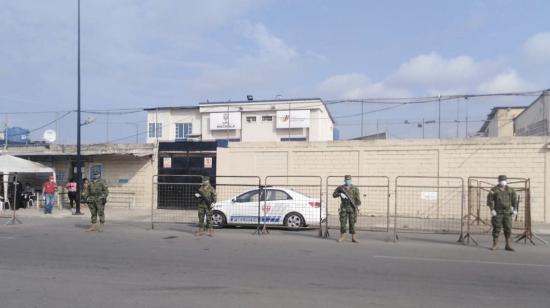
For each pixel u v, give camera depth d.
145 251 11.80
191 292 7.64
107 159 27.31
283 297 7.34
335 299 7.24
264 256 11.12
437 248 12.92
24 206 26.38
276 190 17.58
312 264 10.12
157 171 26.05
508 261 10.80
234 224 17.83
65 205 27.84
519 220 19.17
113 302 7.03
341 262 10.40
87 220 20.77
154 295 7.44
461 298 7.37
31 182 29.03
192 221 20.06
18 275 8.89
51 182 23.84
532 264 10.41
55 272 9.18
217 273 9.12
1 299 7.18
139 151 26.42
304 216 17.08
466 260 10.87
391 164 22.58
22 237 14.55
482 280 8.68
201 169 25.19
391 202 22.45
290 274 9.05
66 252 11.59
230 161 24.92
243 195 17.88
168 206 24.98
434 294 7.60
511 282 8.53
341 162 23.33
